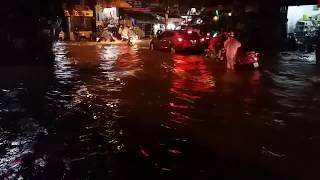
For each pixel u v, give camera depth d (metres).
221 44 23.20
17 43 23.53
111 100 11.64
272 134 8.09
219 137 7.93
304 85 13.83
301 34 29.28
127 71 18.19
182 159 6.73
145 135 8.11
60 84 14.61
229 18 33.84
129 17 51.97
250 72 17.41
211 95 12.23
